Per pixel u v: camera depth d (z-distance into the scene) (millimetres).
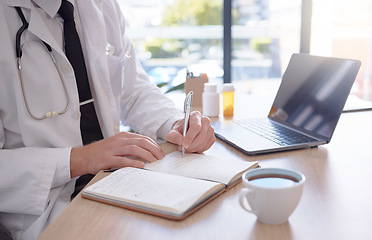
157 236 644
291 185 647
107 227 677
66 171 951
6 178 931
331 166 929
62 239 646
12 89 1068
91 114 1229
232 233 646
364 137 1148
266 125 1276
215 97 1433
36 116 1085
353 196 768
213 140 1068
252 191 651
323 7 2678
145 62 4207
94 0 1291
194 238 634
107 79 1262
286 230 651
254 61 3488
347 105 1512
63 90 1131
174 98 1775
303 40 2344
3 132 1079
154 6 4113
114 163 935
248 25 3389
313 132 1130
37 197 940
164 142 1168
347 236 632
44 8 1136
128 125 1377
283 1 3223
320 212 708
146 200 725
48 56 1118
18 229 1013
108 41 1349
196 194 733
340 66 1123
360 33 2756
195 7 4176
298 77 1299
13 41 1078
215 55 4148
